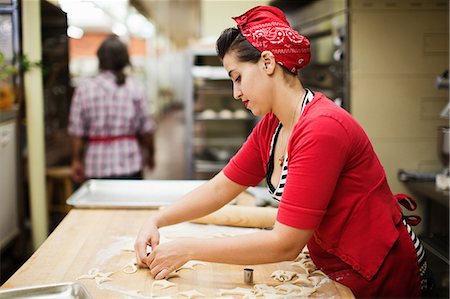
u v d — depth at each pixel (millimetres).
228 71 1395
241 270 1455
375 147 3020
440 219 2807
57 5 3594
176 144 10086
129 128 3719
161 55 15344
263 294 1286
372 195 1367
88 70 6703
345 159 1295
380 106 2998
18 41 3250
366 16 2941
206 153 5398
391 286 1410
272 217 1845
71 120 3689
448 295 2043
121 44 3668
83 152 3799
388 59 2975
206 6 5684
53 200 4109
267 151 1569
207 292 1305
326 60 3303
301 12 3760
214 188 1679
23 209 3557
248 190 2318
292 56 1335
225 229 1847
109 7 4684
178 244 1365
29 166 3443
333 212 1379
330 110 1300
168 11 8094
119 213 2021
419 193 2850
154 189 2375
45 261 1499
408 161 3033
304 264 1510
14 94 3385
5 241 3279
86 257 1536
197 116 5160
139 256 1467
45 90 3590
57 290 1250
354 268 1396
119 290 1302
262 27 1332
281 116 1406
